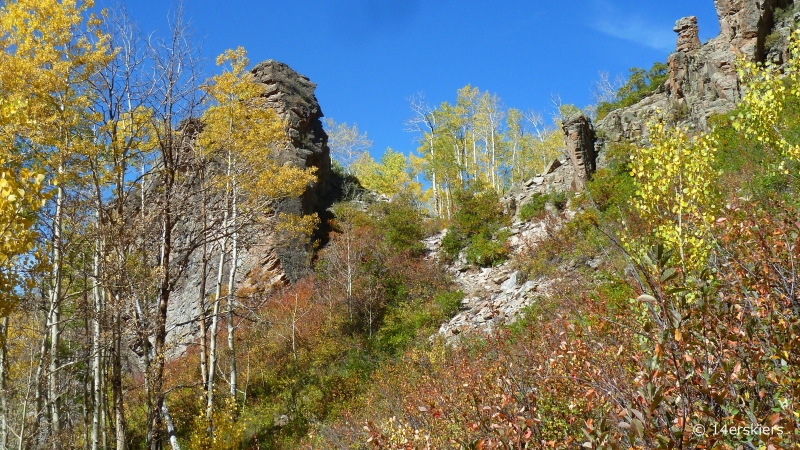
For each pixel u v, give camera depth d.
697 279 3.84
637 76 28.69
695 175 5.91
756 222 4.96
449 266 21.80
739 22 19.89
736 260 4.52
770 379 3.18
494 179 39.47
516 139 44.06
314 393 16.00
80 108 10.45
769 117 8.00
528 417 4.45
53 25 10.72
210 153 11.51
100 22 10.84
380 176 39.72
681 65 21.05
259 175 14.48
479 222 22.61
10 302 5.85
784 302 3.83
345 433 11.78
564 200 21.58
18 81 9.83
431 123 36.94
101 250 9.45
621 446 3.58
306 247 23.95
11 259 5.76
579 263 15.39
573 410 4.52
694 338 3.18
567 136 22.69
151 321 9.79
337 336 18.22
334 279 20.22
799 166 9.91
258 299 16.41
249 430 14.77
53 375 11.82
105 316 9.31
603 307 6.33
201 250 16.38
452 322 17.02
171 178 10.05
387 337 17.73
